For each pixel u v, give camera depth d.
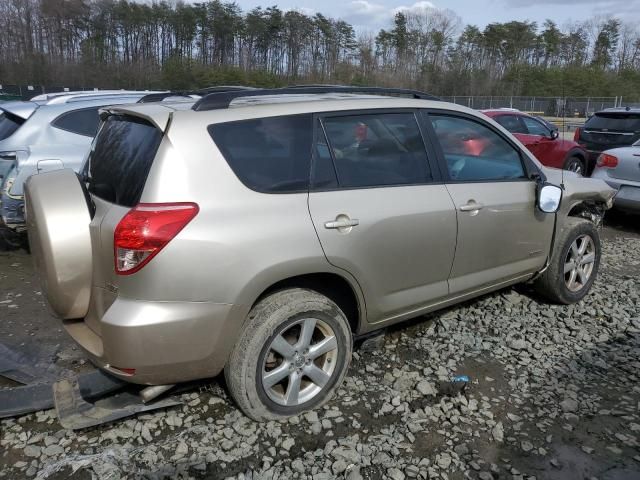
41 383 3.38
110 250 2.70
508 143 4.26
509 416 3.24
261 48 67.56
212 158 2.82
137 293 2.65
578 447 2.99
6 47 57.12
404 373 3.67
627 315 4.69
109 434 3.01
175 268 2.65
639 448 2.98
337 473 2.76
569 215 4.98
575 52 68.25
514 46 66.50
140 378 2.77
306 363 3.15
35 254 3.04
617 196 7.86
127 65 57.22
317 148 3.19
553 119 29.45
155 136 2.83
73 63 56.12
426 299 3.68
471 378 3.64
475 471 2.79
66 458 2.82
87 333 3.01
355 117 3.39
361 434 3.06
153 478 2.70
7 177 5.89
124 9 65.31
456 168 3.84
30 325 4.44
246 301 2.84
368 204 3.25
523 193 4.17
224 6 67.44
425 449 2.95
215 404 3.29
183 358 2.77
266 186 2.95
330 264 3.09
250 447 2.92
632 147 8.14
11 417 3.14
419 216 3.46
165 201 2.67
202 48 68.00
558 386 3.56
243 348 2.91
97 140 3.42
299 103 3.23
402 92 3.90
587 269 4.92
